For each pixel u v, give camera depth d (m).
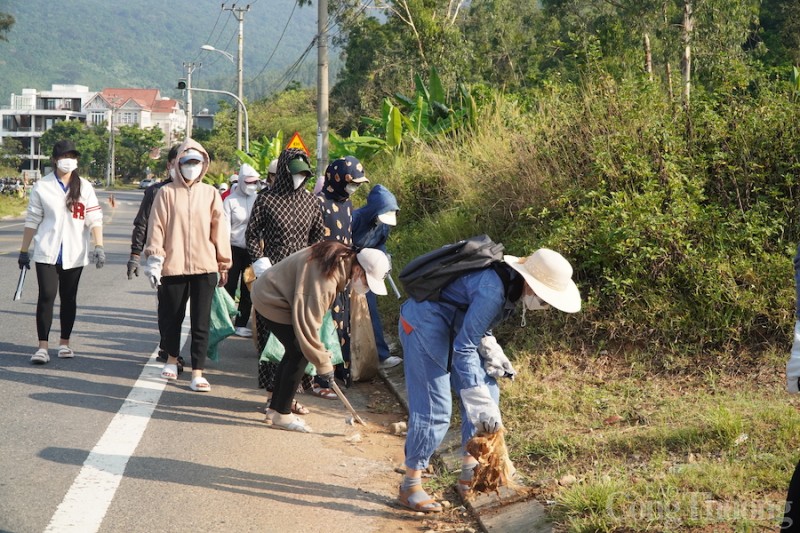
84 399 6.25
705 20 24.58
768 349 5.82
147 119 162.12
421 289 4.23
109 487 4.57
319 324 5.28
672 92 8.21
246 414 6.11
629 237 6.46
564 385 5.82
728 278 6.16
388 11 39.88
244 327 9.22
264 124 69.06
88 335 8.73
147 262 6.61
